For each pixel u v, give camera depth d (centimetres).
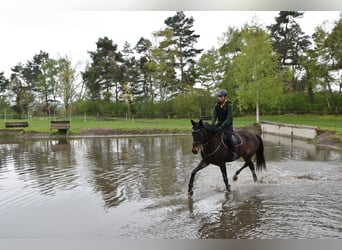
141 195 722
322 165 1027
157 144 1745
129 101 4384
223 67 4084
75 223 559
